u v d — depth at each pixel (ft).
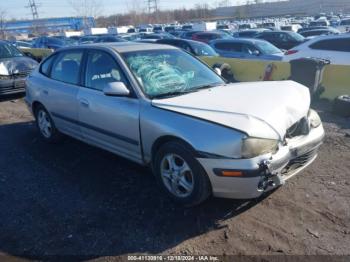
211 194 11.03
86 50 14.87
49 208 11.85
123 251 9.64
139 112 11.87
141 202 11.94
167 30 134.62
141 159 12.55
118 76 12.98
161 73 13.29
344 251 9.27
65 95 15.30
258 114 10.32
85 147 17.28
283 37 62.13
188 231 10.35
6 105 27.91
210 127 10.10
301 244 9.60
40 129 18.49
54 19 205.87
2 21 147.54
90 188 13.10
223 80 14.79
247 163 9.64
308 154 11.27
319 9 248.11
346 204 11.37
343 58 30.37
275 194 12.08
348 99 22.11
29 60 31.48
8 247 9.96
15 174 14.58
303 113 11.39
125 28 149.89
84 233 10.44
